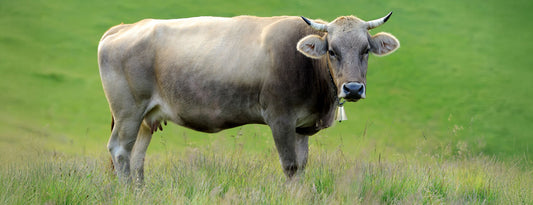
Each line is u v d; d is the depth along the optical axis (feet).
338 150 85.71
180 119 80.12
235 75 74.64
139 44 79.56
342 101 78.13
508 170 80.84
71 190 64.18
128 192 64.90
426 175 74.38
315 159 84.69
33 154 89.81
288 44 72.69
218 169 76.18
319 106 73.51
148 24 82.17
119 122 81.05
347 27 69.72
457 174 78.18
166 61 78.38
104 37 83.76
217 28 78.59
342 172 72.69
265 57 73.46
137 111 80.59
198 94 76.79
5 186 63.62
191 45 78.02
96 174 74.69
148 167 88.33
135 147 83.97
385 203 65.51
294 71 71.87
